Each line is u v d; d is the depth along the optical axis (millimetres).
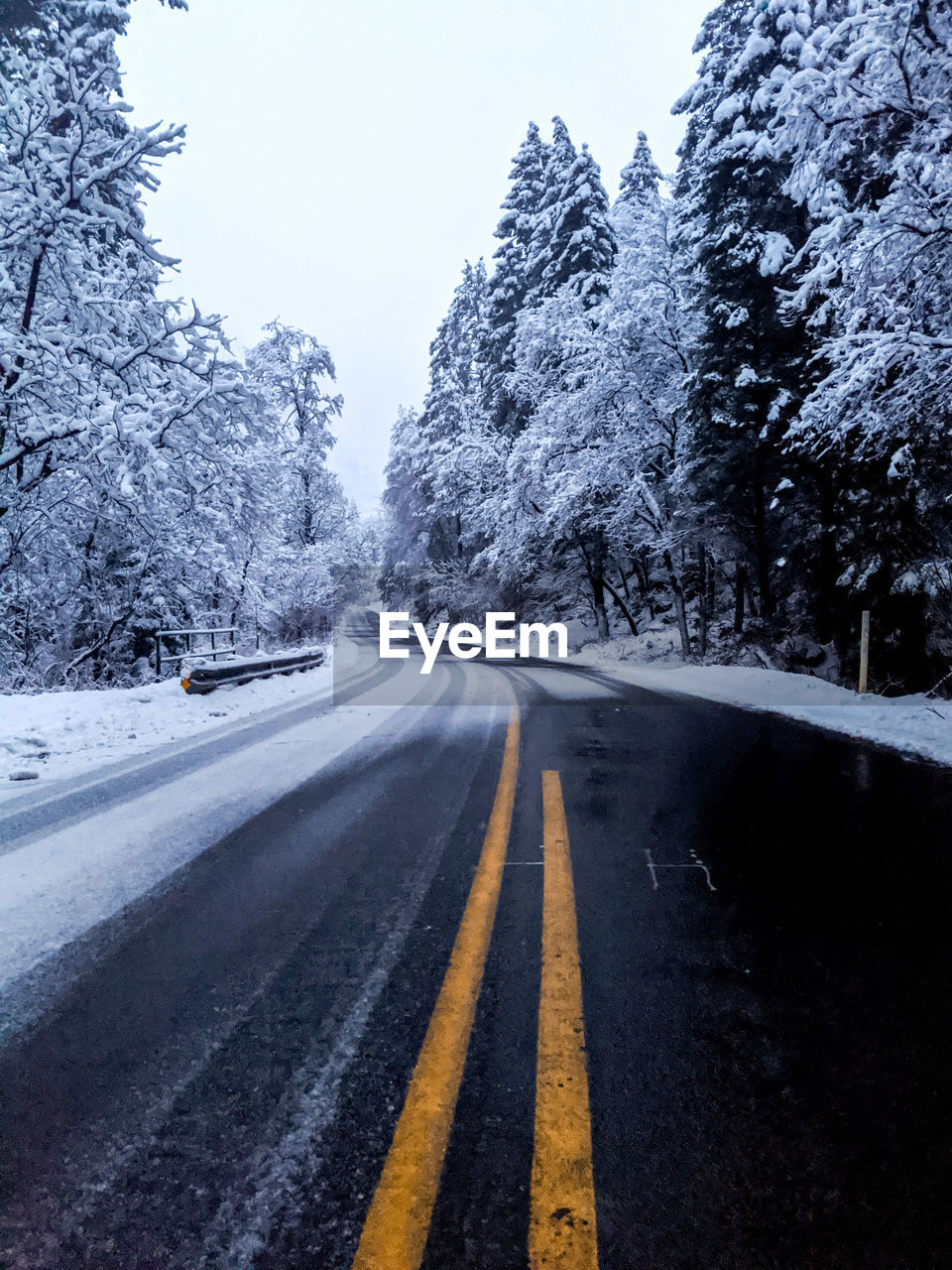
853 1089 1819
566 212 24422
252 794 5148
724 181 15617
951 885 3203
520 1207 1451
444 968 2482
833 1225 1407
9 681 14375
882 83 8766
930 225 7840
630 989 2320
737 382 14875
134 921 2984
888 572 12711
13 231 9305
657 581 26125
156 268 10664
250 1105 1790
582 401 20422
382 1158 1597
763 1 14398
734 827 4059
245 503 13727
